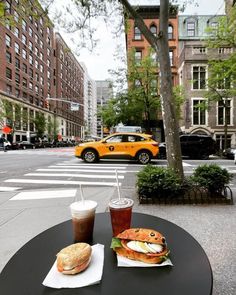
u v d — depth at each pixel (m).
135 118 25.28
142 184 5.35
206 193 5.38
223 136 26.66
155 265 1.43
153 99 23.91
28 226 4.12
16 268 1.47
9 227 4.09
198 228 3.90
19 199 5.88
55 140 60.06
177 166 5.86
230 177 5.55
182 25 32.34
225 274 2.63
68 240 1.84
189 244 1.72
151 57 23.56
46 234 1.96
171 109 5.93
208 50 26.52
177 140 5.91
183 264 1.46
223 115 26.83
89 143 14.20
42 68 62.72
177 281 1.30
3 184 7.99
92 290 1.24
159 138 29.61
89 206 1.81
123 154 13.56
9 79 46.09
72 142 75.50
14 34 47.72
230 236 3.59
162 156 16.69
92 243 1.78
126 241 1.54
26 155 20.80
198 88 26.97
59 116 75.19
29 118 47.28
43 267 1.47
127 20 8.60
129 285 1.28
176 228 2.03
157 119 27.66
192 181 5.69
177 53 31.31
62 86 79.25
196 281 1.30
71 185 7.80
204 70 26.62
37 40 59.44
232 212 4.70
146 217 2.32
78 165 12.93
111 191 6.62
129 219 1.86
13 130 42.41
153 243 1.49
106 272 1.39
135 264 1.44
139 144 13.48
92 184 7.93
